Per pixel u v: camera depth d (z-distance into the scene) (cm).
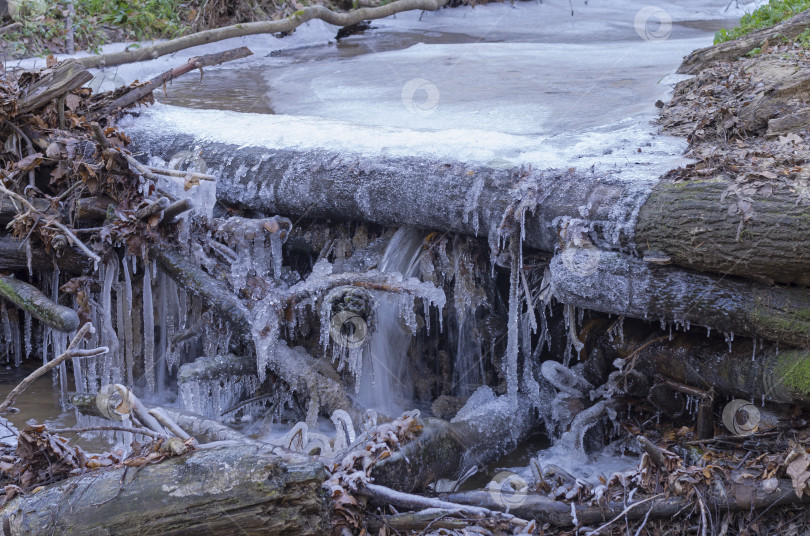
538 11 1214
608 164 349
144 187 404
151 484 258
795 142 359
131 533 252
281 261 415
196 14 967
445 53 840
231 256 396
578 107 522
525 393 376
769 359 297
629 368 343
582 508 294
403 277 391
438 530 286
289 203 409
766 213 280
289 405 400
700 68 580
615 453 346
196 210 403
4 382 454
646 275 309
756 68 493
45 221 404
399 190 370
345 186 387
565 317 365
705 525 281
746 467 291
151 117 502
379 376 403
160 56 769
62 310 384
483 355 403
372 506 294
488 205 346
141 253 396
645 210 307
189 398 379
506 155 371
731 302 296
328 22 952
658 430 341
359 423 370
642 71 668
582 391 359
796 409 304
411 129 447
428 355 418
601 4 1266
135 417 314
